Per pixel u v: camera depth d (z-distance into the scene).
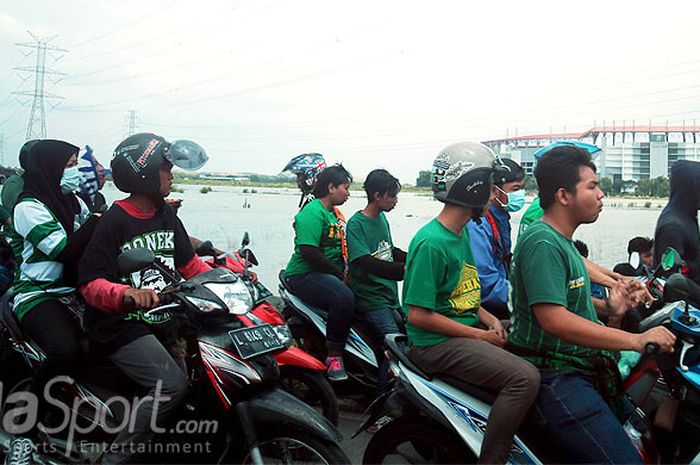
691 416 2.99
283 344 3.22
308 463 3.18
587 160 2.71
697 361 2.93
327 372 4.80
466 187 2.84
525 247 2.71
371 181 4.76
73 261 3.44
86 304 3.25
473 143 2.93
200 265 3.64
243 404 2.98
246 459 3.23
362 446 4.31
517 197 4.28
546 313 2.61
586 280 2.75
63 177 3.61
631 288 2.84
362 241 4.75
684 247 3.85
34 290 3.45
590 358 2.82
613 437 2.63
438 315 2.88
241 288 3.20
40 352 3.51
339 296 4.77
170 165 3.26
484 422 2.80
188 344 3.28
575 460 2.69
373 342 4.86
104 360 3.37
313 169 6.04
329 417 4.27
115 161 3.20
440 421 2.86
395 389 3.08
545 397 2.75
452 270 2.91
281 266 7.87
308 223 4.96
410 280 2.92
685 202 3.92
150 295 2.92
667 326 2.95
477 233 4.01
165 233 3.38
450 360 2.85
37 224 3.40
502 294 3.99
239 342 3.04
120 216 3.20
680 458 3.11
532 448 2.84
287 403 2.97
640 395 3.14
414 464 3.08
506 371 2.70
